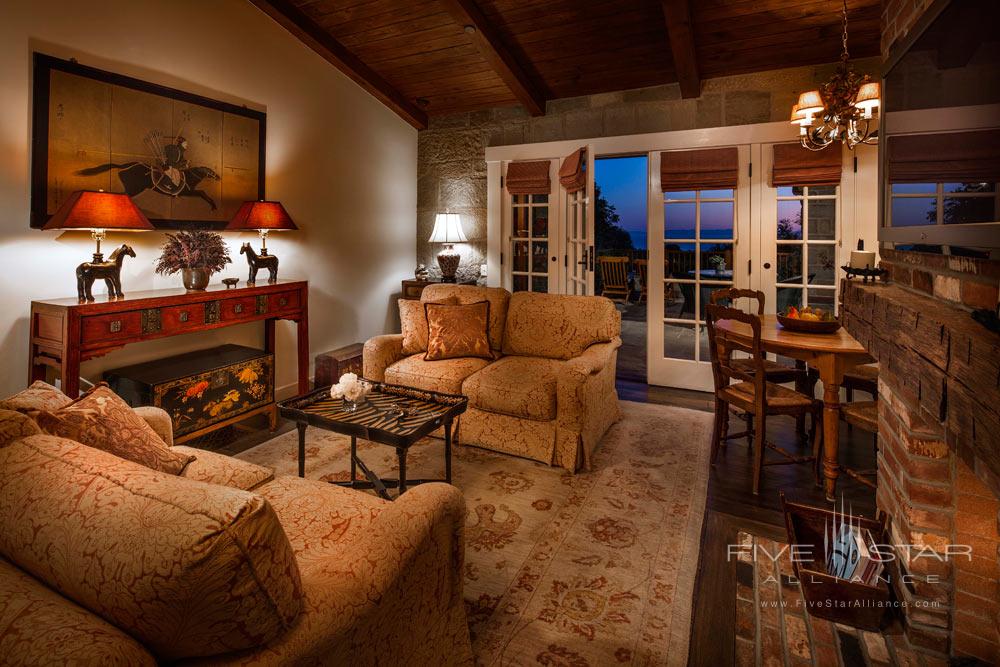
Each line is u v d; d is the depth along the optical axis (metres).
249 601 0.79
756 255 4.21
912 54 1.60
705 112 4.27
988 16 1.14
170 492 0.84
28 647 0.68
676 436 3.38
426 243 5.54
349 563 1.14
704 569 2.00
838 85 2.71
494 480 2.76
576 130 4.75
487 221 5.22
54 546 0.84
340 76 4.49
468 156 5.27
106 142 2.90
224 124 3.51
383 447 3.19
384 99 4.89
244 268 3.75
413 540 1.23
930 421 1.31
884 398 1.97
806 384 3.22
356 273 4.80
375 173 4.95
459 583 1.46
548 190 4.89
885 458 1.96
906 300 1.55
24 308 2.66
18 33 2.56
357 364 4.35
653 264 4.59
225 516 0.77
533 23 3.79
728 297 3.52
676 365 4.59
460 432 3.17
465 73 4.55
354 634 1.05
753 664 1.54
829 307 4.04
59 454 1.00
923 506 1.61
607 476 2.80
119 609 0.76
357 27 4.01
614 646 1.62
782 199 4.12
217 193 3.49
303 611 0.94
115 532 0.80
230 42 3.55
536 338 3.61
